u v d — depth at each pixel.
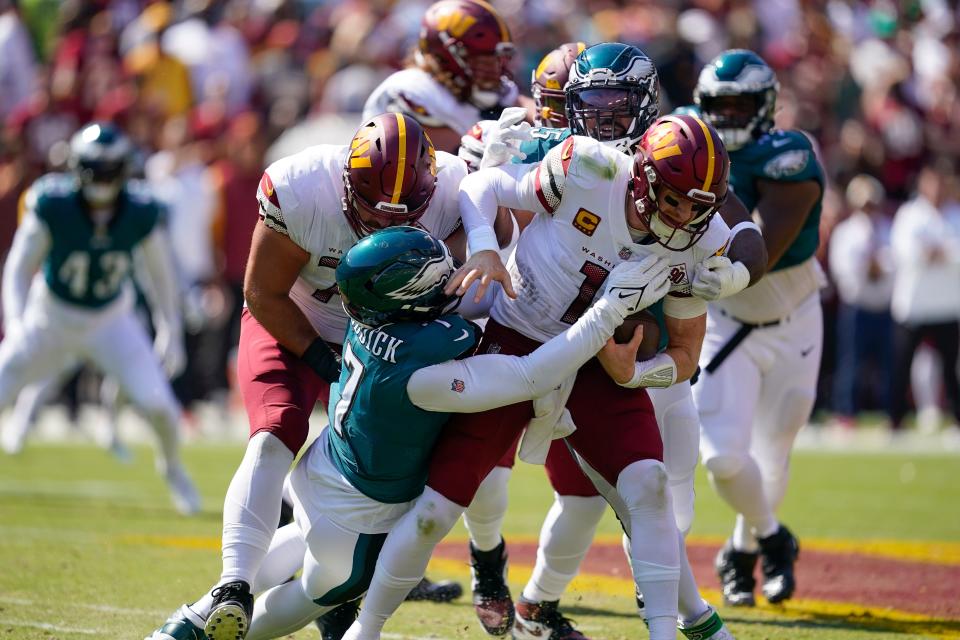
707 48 49.62
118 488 29.80
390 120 13.80
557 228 13.84
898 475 32.84
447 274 13.33
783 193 18.41
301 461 14.15
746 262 14.59
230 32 48.81
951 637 16.48
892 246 40.41
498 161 14.29
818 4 52.53
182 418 40.34
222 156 41.50
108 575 19.36
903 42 52.31
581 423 13.98
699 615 14.41
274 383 14.50
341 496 13.54
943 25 52.56
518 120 14.23
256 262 14.62
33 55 49.19
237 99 47.62
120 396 27.98
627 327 13.88
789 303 18.84
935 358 43.84
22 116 43.16
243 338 15.23
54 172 41.69
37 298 26.34
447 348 13.20
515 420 13.81
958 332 39.44
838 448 38.59
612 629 16.73
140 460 35.00
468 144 15.73
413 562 13.38
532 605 16.03
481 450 13.55
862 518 26.36
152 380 26.30
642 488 13.57
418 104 18.83
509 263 14.65
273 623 13.95
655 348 14.05
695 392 18.61
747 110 18.42
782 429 19.30
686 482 15.46
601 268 13.71
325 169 14.39
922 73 52.16
